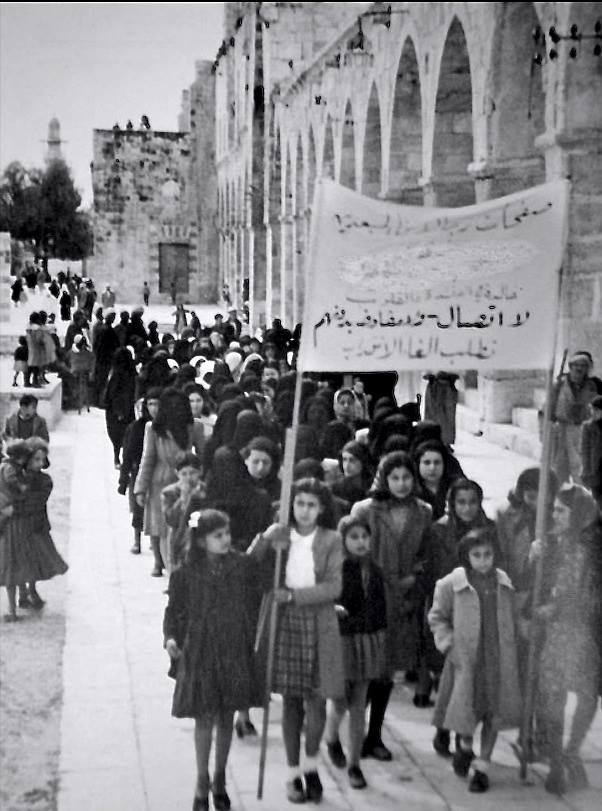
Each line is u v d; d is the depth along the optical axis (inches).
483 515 292.7
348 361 267.1
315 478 282.4
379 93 978.1
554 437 451.5
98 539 507.2
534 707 263.1
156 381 665.0
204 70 2556.6
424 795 254.5
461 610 258.1
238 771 271.1
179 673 247.4
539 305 263.4
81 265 2544.3
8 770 269.6
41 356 860.6
